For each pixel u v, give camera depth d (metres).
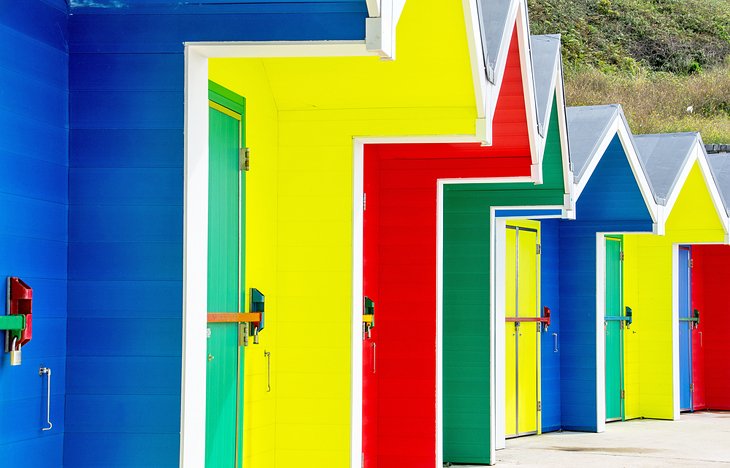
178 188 5.46
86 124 5.49
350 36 5.38
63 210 5.43
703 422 18.72
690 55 59.91
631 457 13.96
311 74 8.09
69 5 5.53
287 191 8.56
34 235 5.14
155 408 5.39
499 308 14.78
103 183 5.46
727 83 58.66
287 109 8.56
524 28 9.73
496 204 13.35
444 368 13.36
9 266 4.91
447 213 13.42
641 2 61.38
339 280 8.52
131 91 5.49
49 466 5.25
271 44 5.43
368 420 10.95
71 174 5.47
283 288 8.55
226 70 7.29
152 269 5.43
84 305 5.43
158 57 5.50
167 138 5.47
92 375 5.41
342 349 8.48
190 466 5.44
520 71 10.06
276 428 8.50
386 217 11.55
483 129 8.30
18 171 5.00
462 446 13.26
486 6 8.99
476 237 13.38
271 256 8.42
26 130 5.09
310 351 8.51
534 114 10.34
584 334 17.12
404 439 11.47
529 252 16.33
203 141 5.63
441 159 11.45
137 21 5.51
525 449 14.70
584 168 14.04
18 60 5.03
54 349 5.32
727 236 18.64
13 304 4.88
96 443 5.39
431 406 11.45
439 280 11.48
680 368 20.39
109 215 5.46
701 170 17.95
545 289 16.83
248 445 7.79
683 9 61.31
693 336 20.91
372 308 10.58
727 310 21.22
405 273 11.54
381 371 11.54
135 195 5.46
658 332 19.20
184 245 5.43
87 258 5.45
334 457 8.43
